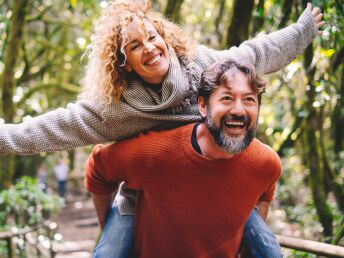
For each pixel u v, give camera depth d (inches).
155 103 79.0
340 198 195.3
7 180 257.4
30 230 218.4
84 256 287.1
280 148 203.0
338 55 153.1
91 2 266.8
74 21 367.2
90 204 519.2
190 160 75.6
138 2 80.7
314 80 155.3
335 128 220.4
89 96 81.0
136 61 76.7
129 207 90.3
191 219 80.0
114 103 79.0
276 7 135.0
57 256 285.0
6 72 255.8
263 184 79.7
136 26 76.7
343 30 122.9
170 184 78.0
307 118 184.5
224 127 72.1
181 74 77.8
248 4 145.9
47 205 243.9
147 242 87.1
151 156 77.1
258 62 84.7
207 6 306.3
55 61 401.1
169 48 79.7
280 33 87.7
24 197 250.4
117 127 80.2
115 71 78.4
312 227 210.4
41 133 80.1
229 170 76.2
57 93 427.2
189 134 76.2
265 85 72.8
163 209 80.7
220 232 81.4
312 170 184.7
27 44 361.4
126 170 80.4
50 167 579.2
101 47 78.5
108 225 92.6
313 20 89.8
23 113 357.1
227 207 78.8
